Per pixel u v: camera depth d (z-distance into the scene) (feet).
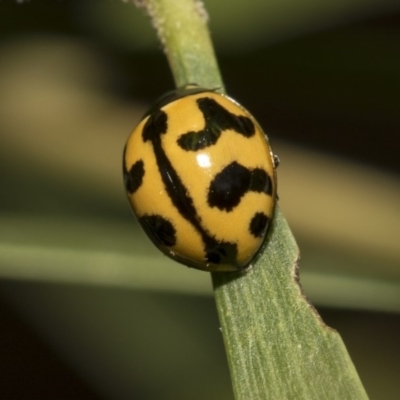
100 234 0.22
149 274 0.22
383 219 0.23
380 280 0.22
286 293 0.18
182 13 0.19
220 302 0.18
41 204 0.23
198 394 0.23
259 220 0.18
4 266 0.21
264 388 0.18
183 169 0.18
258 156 0.19
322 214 0.23
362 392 0.18
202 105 0.19
